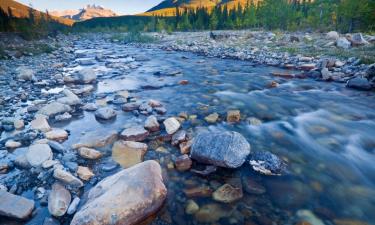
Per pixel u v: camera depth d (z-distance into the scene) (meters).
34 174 4.95
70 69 17.95
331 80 13.98
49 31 67.81
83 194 4.39
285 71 16.66
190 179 5.01
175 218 4.02
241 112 9.06
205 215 4.09
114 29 111.75
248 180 4.98
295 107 9.70
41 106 9.19
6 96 10.52
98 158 5.72
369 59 15.34
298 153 6.13
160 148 6.27
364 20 39.56
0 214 3.82
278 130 7.51
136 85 13.17
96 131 7.16
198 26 84.56
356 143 6.71
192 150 5.68
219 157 5.26
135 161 5.59
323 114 8.95
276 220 4.02
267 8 57.81
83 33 99.38
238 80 14.41
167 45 37.31
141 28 91.62
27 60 21.53
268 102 10.34
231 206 4.30
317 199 4.51
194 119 8.30
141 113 8.70
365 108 9.53
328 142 6.77
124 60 22.95
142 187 4.01
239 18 75.88
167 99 10.64
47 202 4.19
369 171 5.43
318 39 30.38
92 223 3.34
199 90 12.20
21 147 6.18
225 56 23.92
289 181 4.99
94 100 10.38
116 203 3.64
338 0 50.19
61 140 6.61
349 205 4.38
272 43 30.88
